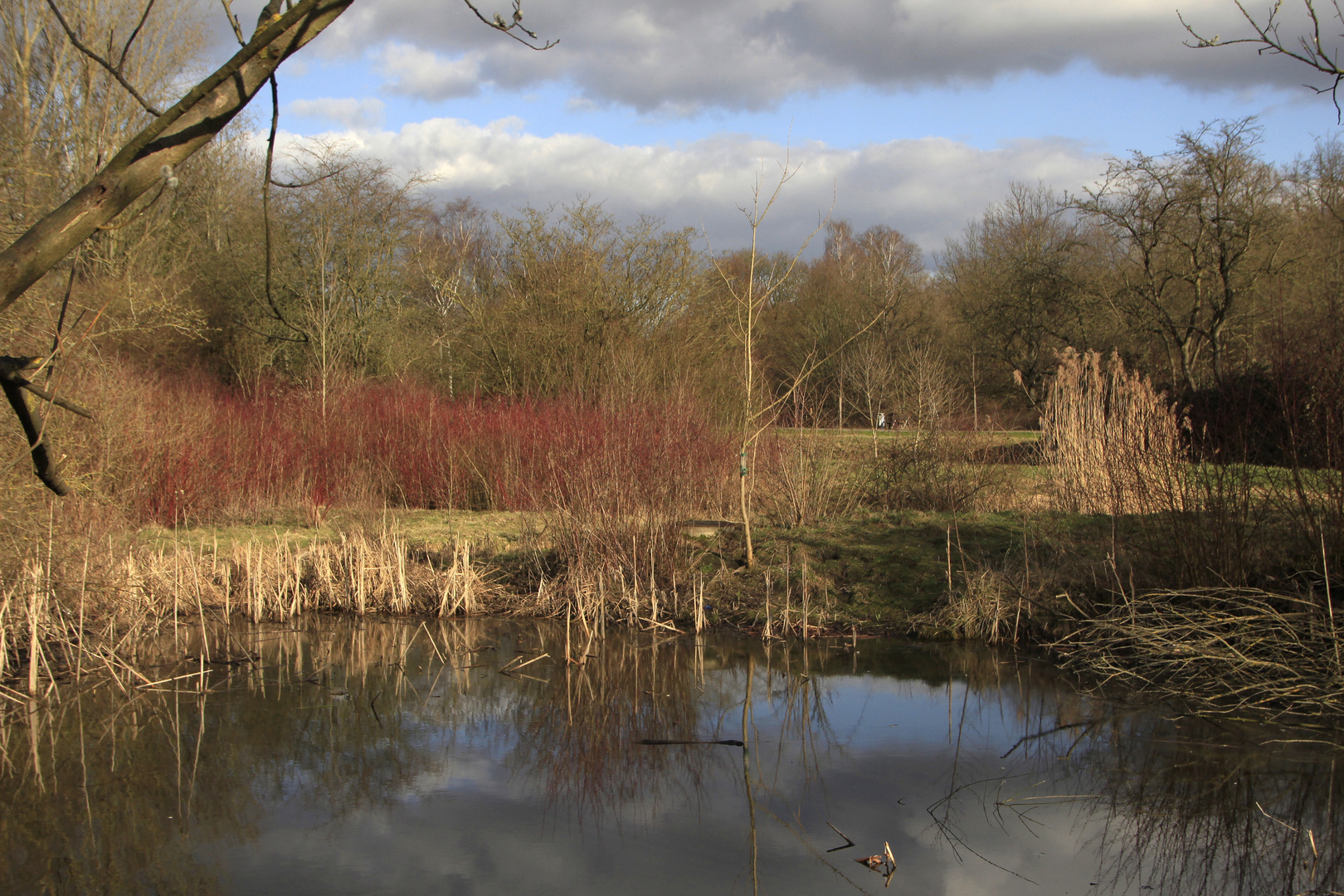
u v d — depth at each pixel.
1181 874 3.88
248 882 3.86
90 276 10.14
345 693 6.54
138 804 4.70
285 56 1.90
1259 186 20.22
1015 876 3.86
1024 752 5.30
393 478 13.77
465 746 5.53
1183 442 7.88
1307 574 6.49
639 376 14.54
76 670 6.85
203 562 9.55
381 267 19.39
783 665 7.12
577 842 4.23
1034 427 25.89
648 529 9.04
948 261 38.59
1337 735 5.39
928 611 8.02
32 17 10.76
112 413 10.46
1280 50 3.96
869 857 4.04
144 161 1.79
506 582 9.52
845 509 11.26
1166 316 21.12
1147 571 7.35
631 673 6.95
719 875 3.90
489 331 18.80
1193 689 6.14
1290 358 6.72
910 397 13.09
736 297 9.34
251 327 18.81
